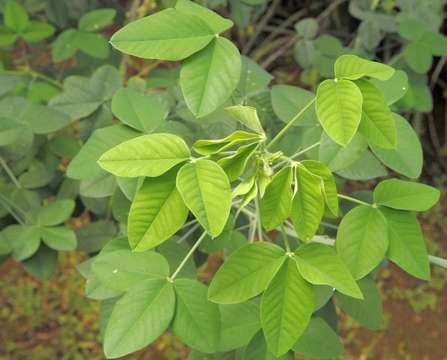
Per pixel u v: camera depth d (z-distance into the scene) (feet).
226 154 1.18
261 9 3.63
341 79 1.16
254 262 1.22
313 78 3.05
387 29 2.74
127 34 1.21
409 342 4.52
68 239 1.80
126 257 1.32
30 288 4.61
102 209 1.96
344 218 1.34
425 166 5.30
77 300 4.57
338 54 2.58
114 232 1.95
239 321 1.35
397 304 4.70
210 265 4.64
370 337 4.51
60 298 4.59
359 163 1.60
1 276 4.68
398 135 1.46
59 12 2.81
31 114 1.85
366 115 1.20
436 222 5.10
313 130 1.59
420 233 1.35
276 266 1.21
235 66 1.25
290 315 1.20
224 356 1.43
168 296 1.26
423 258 1.35
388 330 4.56
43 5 2.79
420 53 2.33
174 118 1.77
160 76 2.47
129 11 3.24
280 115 1.66
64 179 2.00
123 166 1.11
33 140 1.89
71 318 4.50
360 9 2.97
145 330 1.22
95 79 1.90
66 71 2.63
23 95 2.39
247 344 1.34
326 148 1.42
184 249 1.60
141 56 1.21
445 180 5.24
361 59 1.16
